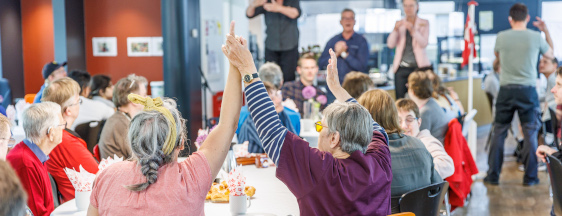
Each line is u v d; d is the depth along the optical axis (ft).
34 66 28.30
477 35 37.68
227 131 7.04
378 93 9.93
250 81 7.27
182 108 23.00
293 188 7.07
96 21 26.32
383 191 7.37
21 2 28.12
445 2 37.27
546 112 20.97
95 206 6.57
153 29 26.03
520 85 19.90
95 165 10.93
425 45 24.50
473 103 33.19
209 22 25.99
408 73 24.79
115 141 12.39
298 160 7.02
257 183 10.56
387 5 36.01
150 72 26.25
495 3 37.24
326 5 36.91
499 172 20.54
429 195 9.48
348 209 7.04
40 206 9.23
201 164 6.70
